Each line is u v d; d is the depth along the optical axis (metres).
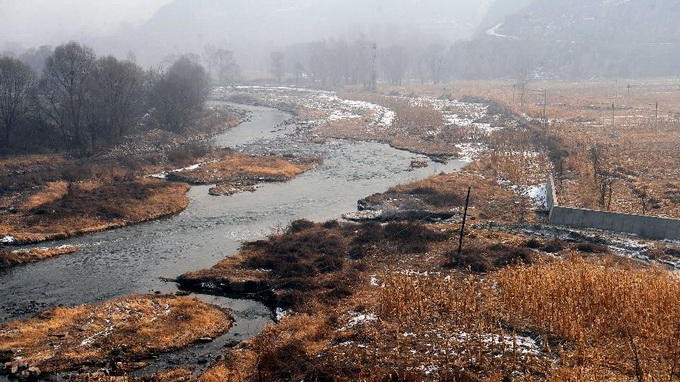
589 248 41.81
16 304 35.69
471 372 25.17
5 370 27.64
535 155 75.06
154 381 26.83
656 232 44.34
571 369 24.20
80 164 69.38
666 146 75.44
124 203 56.09
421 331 29.69
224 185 65.50
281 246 45.00
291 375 26.58
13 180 61.69
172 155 75.62
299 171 72.12
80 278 40.06
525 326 29.47
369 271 40.06
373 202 57.78
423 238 45.88
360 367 26.22
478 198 58.06
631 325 27.64
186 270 41.66
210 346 30.94
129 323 32.88
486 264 39.19
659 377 23.70
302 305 35.19
